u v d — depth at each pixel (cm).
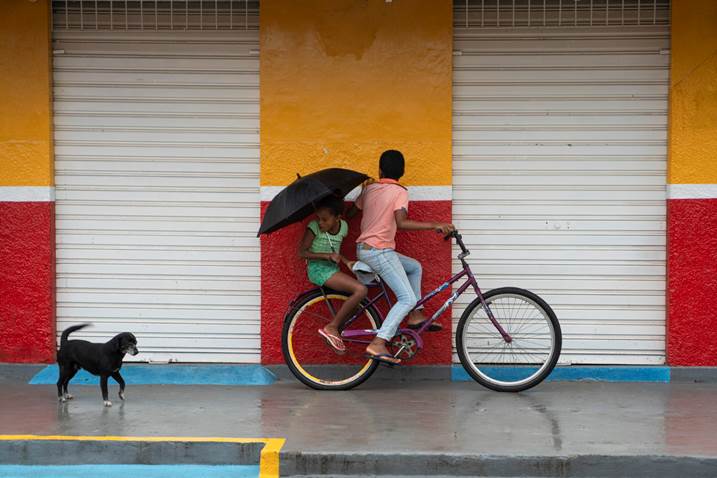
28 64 798
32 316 808
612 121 793
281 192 721
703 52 774
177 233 814
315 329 799
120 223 815
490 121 796
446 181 788
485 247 802
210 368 804
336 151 791
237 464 605
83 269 816
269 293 800
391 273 736
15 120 801
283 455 584
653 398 734
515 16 791
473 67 795
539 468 575
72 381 802
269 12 786
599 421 661
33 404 716
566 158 796
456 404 713
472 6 793
